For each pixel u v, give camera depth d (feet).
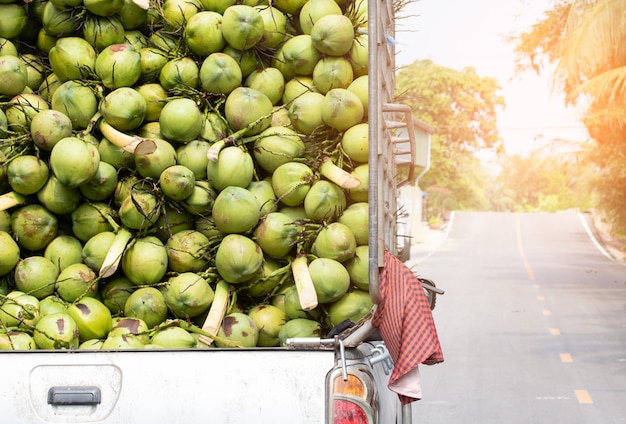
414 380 9.88
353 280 11.93
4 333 10.85
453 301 54.29
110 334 11.10
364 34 13.16
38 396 9.45
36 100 12.67
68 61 12.62
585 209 194.59
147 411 9.41
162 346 11.04
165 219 12.21
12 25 13.16
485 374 30.53
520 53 82.99
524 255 102.01
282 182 12.28
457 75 163.02
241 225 11.87
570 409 25.48
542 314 47.96
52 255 12.12
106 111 12.35
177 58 13.17
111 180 12.22
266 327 11.85
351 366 9.42
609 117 73.10
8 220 12.12
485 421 23.98
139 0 12.94
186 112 12.36
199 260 12.09
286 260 12.28
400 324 9.86
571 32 63.87
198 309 11.59
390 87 12.39
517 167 306.76
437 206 168.45
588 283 67.26
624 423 23.95
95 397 9.43
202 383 9.43
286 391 9.39
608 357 34.14
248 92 12.69
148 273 11.84
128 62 12.63
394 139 12.99
